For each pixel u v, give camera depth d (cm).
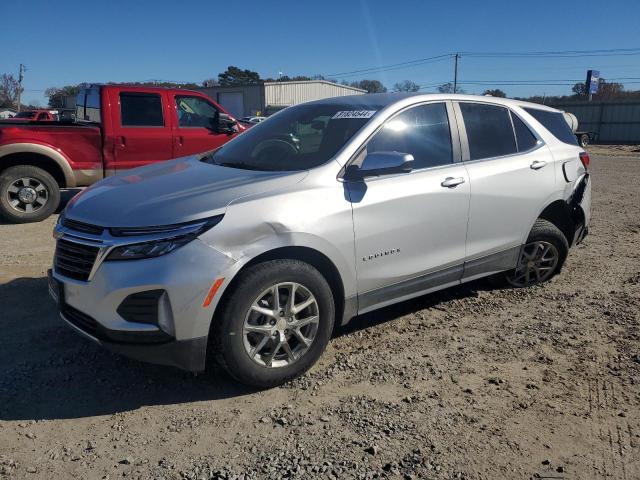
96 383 361
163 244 319
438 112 456
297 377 370
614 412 337
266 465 284
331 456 292
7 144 804
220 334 332
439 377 377
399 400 347
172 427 317
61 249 355
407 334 445
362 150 399
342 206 373
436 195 426
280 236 344
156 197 350
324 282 366
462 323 468
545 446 303
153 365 385
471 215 455
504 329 456
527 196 499
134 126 892
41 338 422
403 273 415
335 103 463
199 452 295
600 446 304
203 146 954
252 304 338
